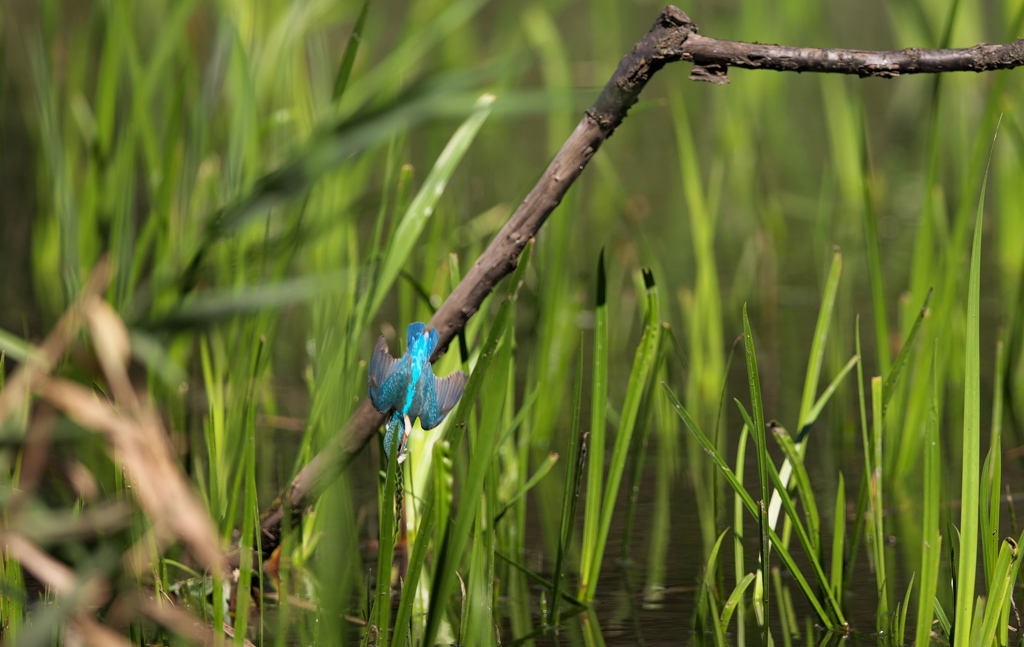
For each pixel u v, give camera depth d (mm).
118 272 7723
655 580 6117
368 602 5637
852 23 22344
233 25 8750
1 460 3889
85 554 4227
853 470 7719
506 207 13008
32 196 15062
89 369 3879
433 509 4488
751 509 5430
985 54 4781
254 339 6301
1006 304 10875
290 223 7004
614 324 11211
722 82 4941
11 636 4578
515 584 6141
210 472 6074
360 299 6012
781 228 14008
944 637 5285
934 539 4754
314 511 6348
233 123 7945
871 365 9852
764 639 5328
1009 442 8047
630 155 18359
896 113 19375
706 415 8938
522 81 19953
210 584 5766
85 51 12062
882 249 13414
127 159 8250
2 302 11266
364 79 9914
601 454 5848
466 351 5609
